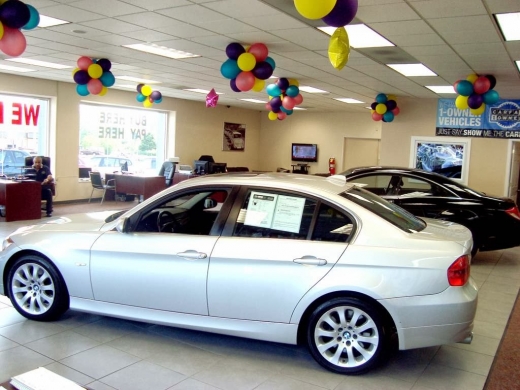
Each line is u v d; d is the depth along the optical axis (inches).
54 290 154.8
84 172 529.0
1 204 367.6
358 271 124.6
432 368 135.6
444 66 308.7
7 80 442.6
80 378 122.1
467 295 124.2
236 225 138.6
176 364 132.1
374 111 454.6
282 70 355.3
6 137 458.3
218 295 134.6
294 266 128.6
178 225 156.3
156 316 142.7
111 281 146.1
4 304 175.0
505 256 308.7
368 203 140.1
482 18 202.7
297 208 135.9
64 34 270.7
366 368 127.2
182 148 637.9
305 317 132.3
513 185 449.1
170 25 241.4
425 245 125.3
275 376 127.1
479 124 434.6
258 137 776.9
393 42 252.8
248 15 216.1
